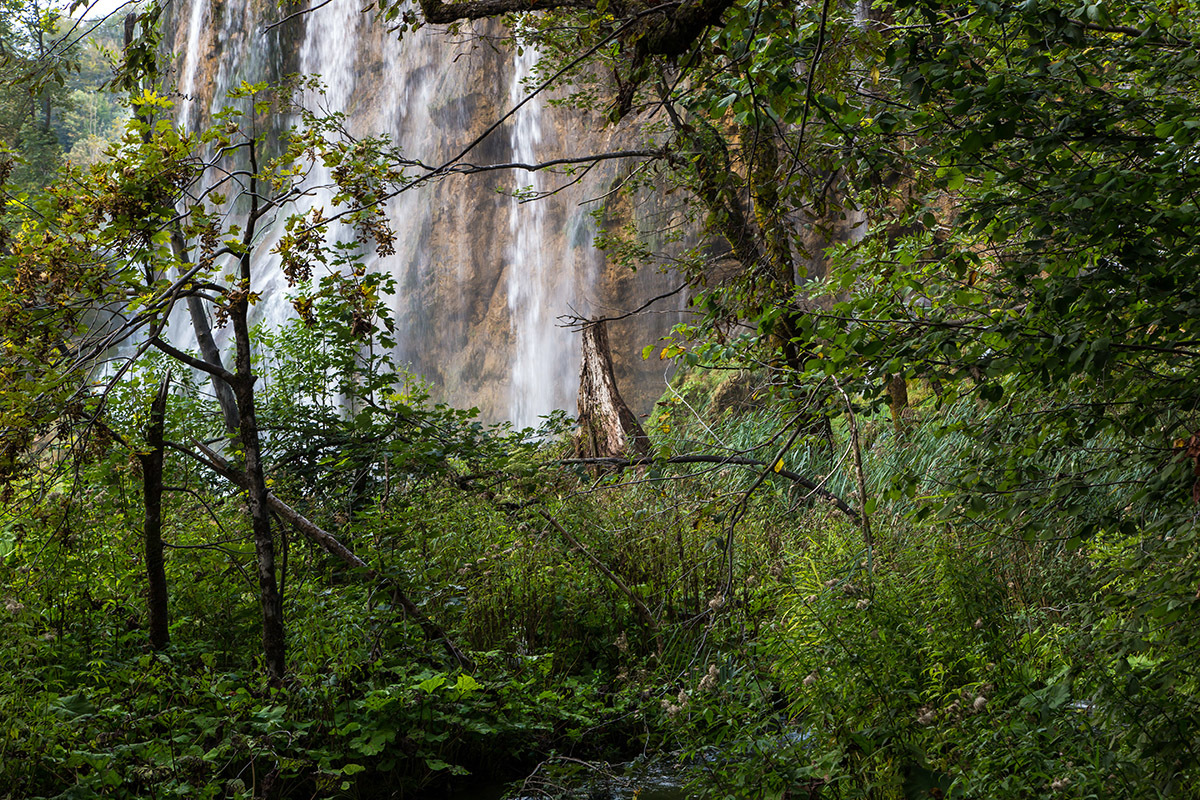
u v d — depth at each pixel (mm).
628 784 5387
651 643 6824
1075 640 4047
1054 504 3668
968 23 3453
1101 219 3033
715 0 3508
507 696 5855
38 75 5887
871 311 3723
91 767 4398
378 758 5383
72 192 4480
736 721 4477
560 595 7094
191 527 6941
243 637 6305
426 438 7367
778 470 4496
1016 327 3266
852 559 5066
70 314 4301
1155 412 3369
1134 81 3848
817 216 4508
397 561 6207
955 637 4398
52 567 5711
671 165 9570
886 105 3857
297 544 6754
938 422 7152
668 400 6137
